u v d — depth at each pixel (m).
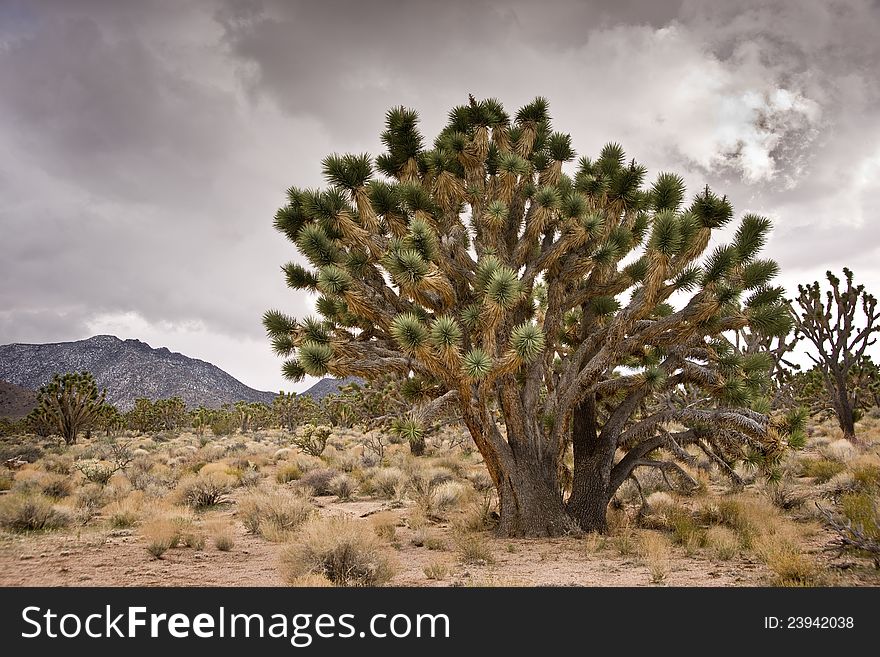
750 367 10.54
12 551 7.75
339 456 22.34
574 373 10.29
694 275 9.28
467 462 20.70
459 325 9.68
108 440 37.81
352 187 9.43
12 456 23.86
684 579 6.46
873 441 19.56
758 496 11.92
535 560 7.68
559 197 9.65
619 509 11.97
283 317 9.73
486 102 10.62
